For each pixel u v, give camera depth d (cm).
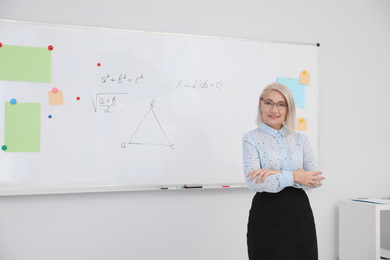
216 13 239
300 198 168
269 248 162
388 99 271
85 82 216
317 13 258
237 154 238
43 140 209
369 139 266
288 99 178
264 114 181
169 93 228
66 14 215
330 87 259
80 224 216
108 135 218
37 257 210
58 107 212
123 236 222
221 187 233
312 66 253
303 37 254
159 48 227
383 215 269
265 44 245
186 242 231
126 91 221
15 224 207
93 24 219
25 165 207
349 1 264
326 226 255
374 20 270
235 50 239
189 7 234
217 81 236
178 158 228
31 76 208
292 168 177
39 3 211
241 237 240
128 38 222
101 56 218
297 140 182
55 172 211
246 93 240
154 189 223
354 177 262
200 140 232
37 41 209
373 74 268
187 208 232
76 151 214
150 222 226
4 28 205
